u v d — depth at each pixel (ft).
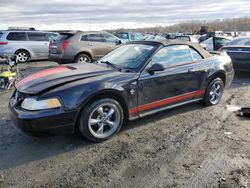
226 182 9.81
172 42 16.11
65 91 12.03
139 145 12.89
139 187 9.62
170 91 15.62
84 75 13.48
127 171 10.66
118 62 15.60
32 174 10.57
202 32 127.24
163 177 10.20
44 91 11.91
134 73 14.06
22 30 44.32
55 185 9.85
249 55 27.17
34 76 14.01
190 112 17.38
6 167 11.07
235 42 30.01
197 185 9.68
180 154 11.94
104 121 13.29
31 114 11.51
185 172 10.50
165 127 15.03
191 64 16.72
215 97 18.90
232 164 11.02
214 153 11.96
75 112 12.13
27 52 44.21
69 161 11.51
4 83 24.89
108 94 13.20
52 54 36.50
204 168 10.75
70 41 34.73
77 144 13.02
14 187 9.75
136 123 15.56
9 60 28.07
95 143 13.15
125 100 13.70
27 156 11.94
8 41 42.52
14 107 12.45
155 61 14.90
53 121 11.74
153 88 14.70
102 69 14.49
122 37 62.95
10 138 13.74
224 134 13.99
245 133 14.10
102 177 10.29
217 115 16.87
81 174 10.52
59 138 13.64
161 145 12.85
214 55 18.93
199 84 17.33
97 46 36.58
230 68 19.62
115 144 13.05
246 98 20.75
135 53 15.51
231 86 24.91
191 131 14.44
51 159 11.69
